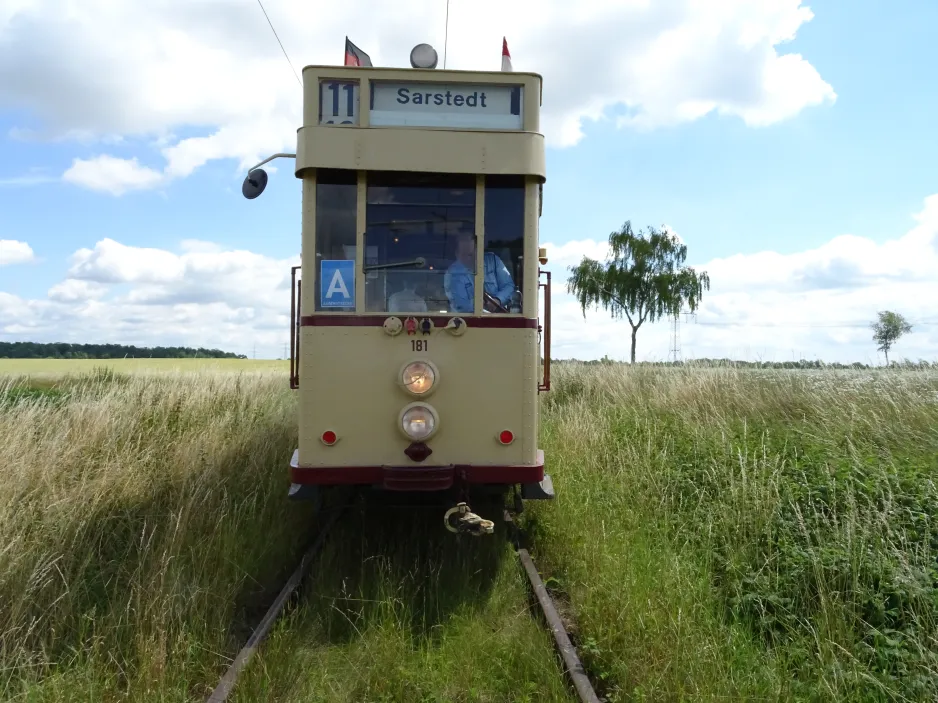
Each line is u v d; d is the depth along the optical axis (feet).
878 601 13.19
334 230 17.06
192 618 13.51
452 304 17.16
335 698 11.57
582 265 101.24
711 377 36.42
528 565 17.44
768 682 11.71
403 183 17.22
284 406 38.29
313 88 17.03
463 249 17.29
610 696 11.64
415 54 18.04
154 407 29.71
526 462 17.07
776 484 18.47
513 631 13.88
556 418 36.58
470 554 17.85
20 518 16.30
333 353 16.79
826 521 15.67
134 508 19.13
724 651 12.62
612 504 21.43
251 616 15.19
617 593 14.49
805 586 14.24
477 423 16.99
